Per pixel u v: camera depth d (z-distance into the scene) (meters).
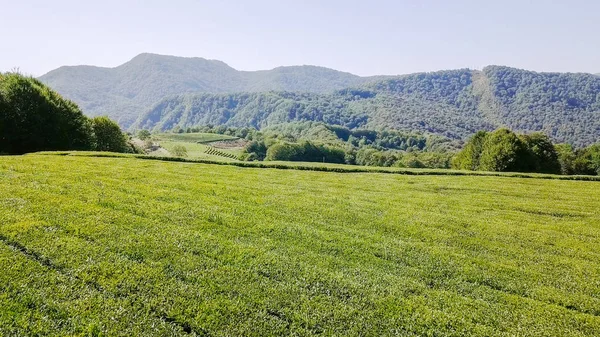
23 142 40.31
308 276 8.93
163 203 13.70
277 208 14.83
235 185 19.02
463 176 29.33
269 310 7.47
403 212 15.95
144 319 6.76
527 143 55.09
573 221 16.33
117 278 7.93
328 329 7.05
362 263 10.13
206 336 6.55
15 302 6.85
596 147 72.06
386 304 8.05
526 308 8.42
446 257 11.04
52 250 8.78
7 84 39.53
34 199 12.40
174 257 9.15
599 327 7.79
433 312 7.90
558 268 10.85
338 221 13.82
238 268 8.95
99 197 13.54
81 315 6.69
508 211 17.61
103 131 53.31
